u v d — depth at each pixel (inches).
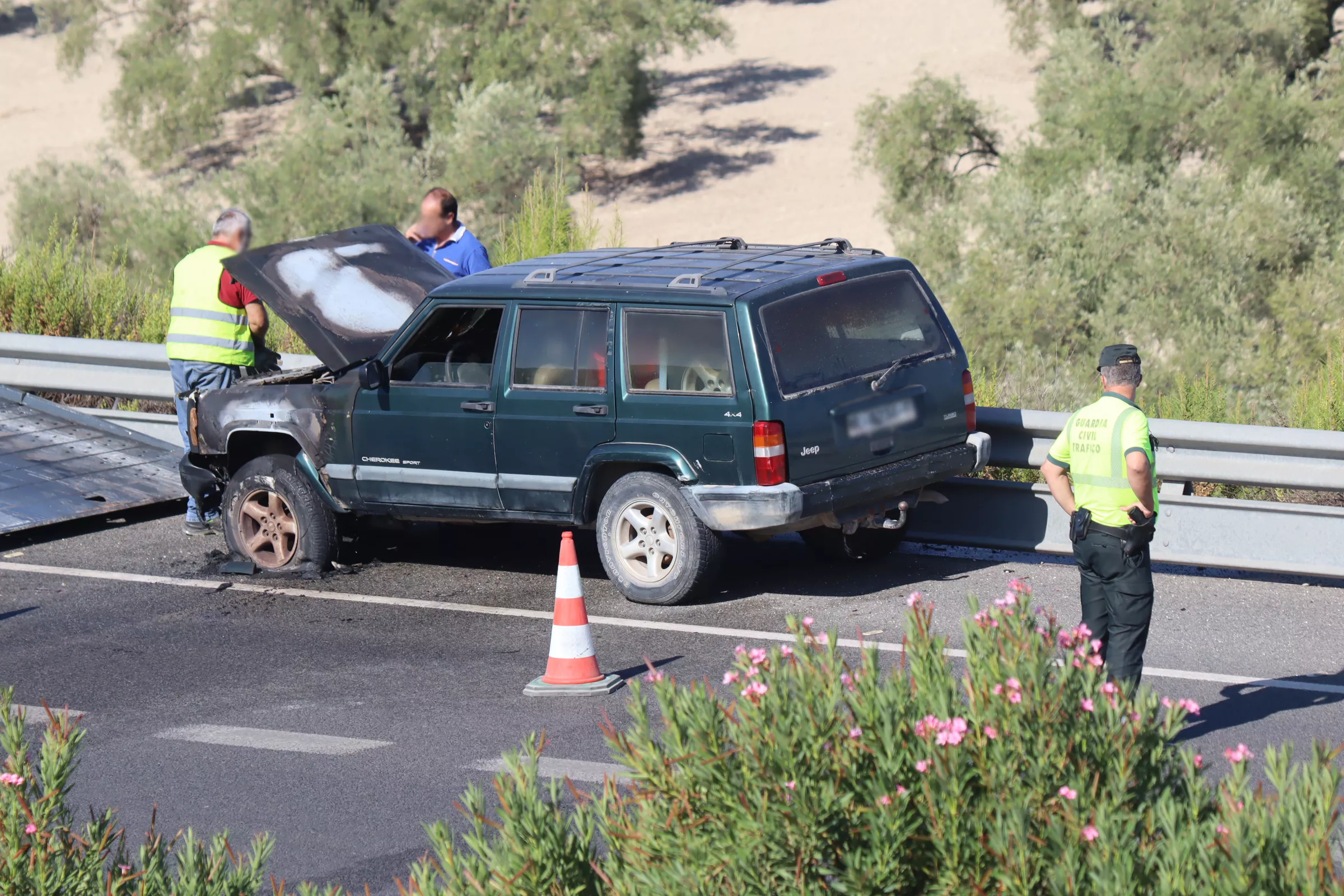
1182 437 1414.9
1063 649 610.9
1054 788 534.9
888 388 1358.3
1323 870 481.4
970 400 1435.8
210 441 1574.8
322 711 1131.3
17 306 2336.4
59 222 5880.9
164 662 1264.8
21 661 1274.6
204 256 1668.3
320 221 6063.0
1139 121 4601.4
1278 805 514.3
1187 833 510.6
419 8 7180.1
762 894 526.6
